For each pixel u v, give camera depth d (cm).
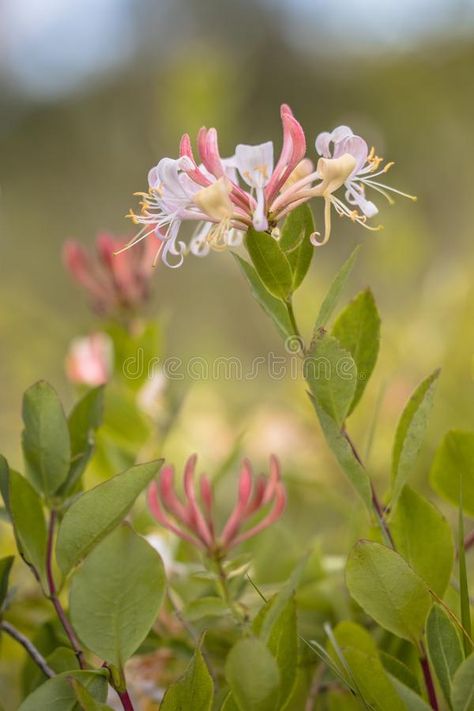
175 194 77
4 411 157
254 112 292
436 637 74
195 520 81
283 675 74
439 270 158
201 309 237
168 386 99
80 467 80
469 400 122
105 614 73
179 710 72
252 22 303
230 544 81
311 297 139
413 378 129
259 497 82
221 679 83
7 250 291
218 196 77
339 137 78
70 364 102
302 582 86
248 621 81
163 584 73
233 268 229
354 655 73
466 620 74
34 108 316
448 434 82
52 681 73
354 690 74
